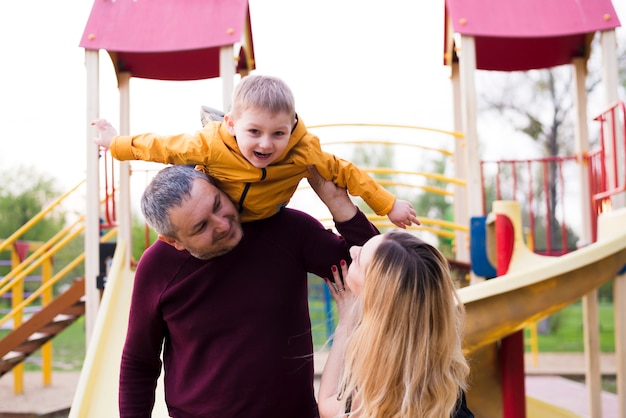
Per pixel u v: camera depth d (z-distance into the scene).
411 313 1.68
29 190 25.52
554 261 3.47
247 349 1.97
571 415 5.30
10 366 6.90
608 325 17.14
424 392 1.66
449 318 1.73
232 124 1.96
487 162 6.12
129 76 5.57
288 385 2.01
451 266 5.09
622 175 4.68
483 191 6.03
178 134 2.04
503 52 5.82
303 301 2.08
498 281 3.31
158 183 1.84
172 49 4.88
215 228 1.84
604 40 4.87
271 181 1.98
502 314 3.33
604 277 3.46
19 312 8.63
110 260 5.06
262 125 1.89
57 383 9.02
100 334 4.13
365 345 1.69
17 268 7.51
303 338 2.06
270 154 1.92
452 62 6.16
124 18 5.07
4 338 6.26
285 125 1.92
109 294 4.54
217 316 1.97
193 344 2.00
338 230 2.10
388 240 1.78
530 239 6.08
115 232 7.24
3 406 7.22
